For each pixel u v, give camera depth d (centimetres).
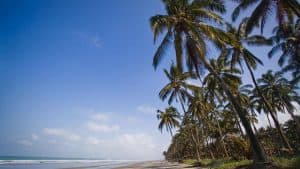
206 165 2928
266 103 2903
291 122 5459
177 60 2123
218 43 2042
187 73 3619
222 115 4891
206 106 4103
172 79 3712
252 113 4747
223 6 2095
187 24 1992
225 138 3803
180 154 10019
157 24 2003
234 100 1770
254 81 2825
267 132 5634
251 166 1688
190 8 2070
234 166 2017
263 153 1598
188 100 3738
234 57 2883
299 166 1330
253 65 2941
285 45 3077
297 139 4869
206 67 1903
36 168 4562
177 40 2064
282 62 3262
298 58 3100
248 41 2889
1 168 4416
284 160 1562
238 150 3067
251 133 1653
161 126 5584
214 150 5188
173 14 2123
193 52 1933
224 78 3142
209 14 1969
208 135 4950
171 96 3753
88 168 4653
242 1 2305
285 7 2042
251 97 4344
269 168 1474
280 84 4131
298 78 3431
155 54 2141
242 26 2889
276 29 3086
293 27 2933
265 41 2867
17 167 4869
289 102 4262
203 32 1962
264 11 2102
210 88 3325
